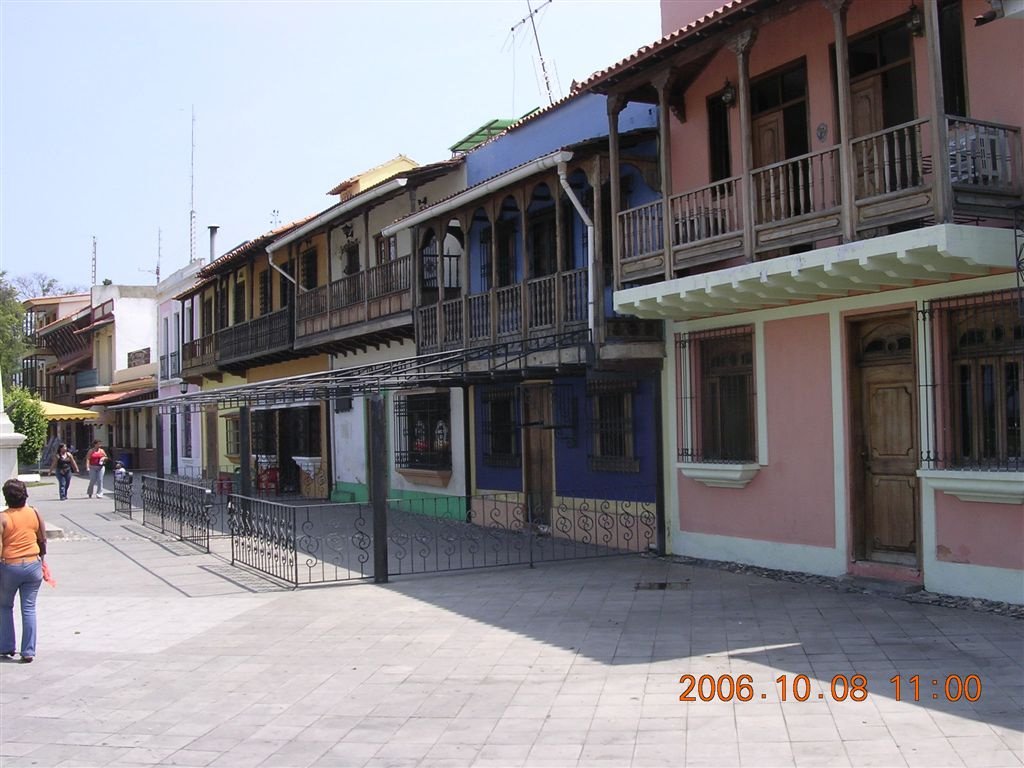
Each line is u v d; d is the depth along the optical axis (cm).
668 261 1102
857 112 1012
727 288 1022
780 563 1108
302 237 2300
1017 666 673
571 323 1300
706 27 1019
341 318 2088
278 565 1234
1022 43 847
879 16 976
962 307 897
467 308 1564
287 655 826
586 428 1453
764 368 1127
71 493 2950
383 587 1134
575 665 744
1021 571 847
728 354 1197
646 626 863
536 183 1382
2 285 4528
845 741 545
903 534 984
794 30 1084
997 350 877
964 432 908
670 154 1173
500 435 1712
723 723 589
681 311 1166
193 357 3306
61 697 721
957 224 812
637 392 1341
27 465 4131
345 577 1209
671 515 1281
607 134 1431
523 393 1622
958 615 838
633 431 1348
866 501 1022
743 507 1163
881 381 1008
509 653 794
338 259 2355
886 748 530
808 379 1070
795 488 1088
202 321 3372
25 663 826
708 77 1206
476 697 675
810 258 907
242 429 1723
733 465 1140
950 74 920
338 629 919
